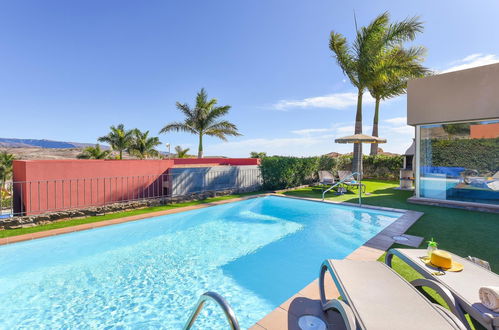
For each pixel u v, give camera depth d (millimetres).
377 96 18672
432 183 8367
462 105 7418
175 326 2873
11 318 3025
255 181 12453
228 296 3463
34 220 6020
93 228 6070
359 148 12969
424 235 4988
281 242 5547
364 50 13055
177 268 4340
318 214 7871
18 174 7703
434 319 1751
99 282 3875
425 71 12312
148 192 9414
